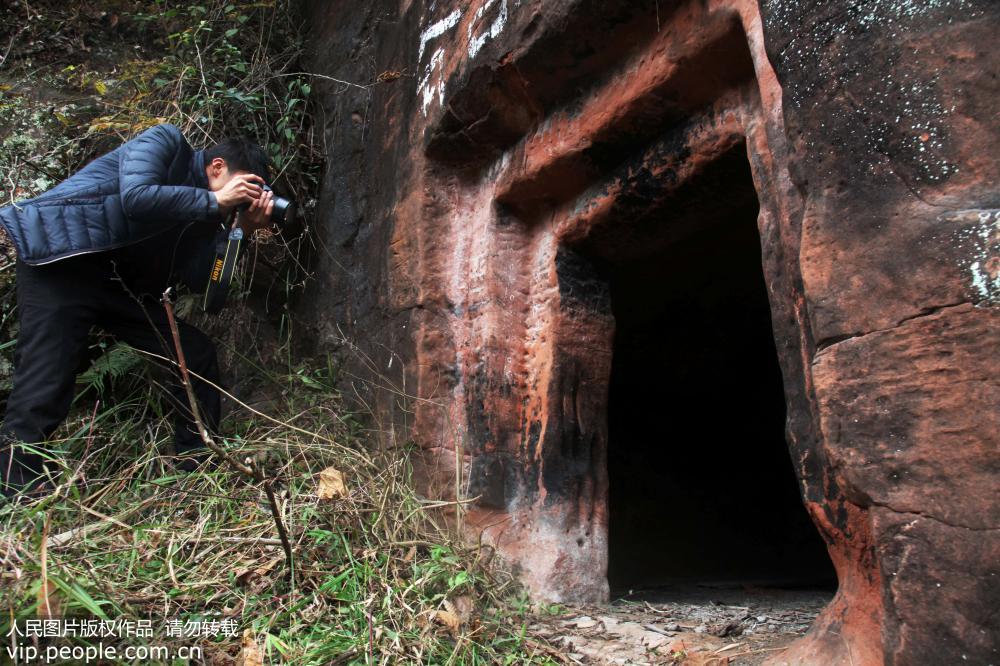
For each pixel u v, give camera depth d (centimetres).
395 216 294
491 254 270
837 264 130
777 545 427
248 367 342
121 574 176
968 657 108
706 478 433
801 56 139
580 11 210
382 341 293
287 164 355
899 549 117
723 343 411
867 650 137
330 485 209
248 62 395
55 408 227
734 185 219
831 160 133
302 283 351
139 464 234
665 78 204
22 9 381
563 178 251
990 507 109
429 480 257
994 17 117
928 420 117
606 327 265
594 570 245
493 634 183
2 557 161
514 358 266
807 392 151
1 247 310
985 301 112
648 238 254
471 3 262
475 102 257
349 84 348
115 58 389
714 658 175
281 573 182
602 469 257
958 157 119
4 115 346
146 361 262
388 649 159
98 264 237
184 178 252
